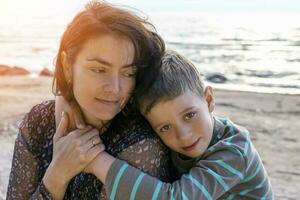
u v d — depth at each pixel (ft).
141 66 6.24
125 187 6.06
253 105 28.96
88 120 6.54
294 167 19.63
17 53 57.00
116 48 5.98
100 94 6.12
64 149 6.35
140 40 6.12
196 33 69.51
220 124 7.16
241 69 43.70
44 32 76.33
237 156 6.60
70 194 6.63
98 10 6.11
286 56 50.01
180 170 6.99
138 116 6.73
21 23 88.94
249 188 6.93
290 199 16.57
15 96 32.55
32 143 7.17
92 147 6.32
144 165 6.29
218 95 31.96
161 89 6.51
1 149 21.33
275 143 22.53
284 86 35.88
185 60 6.96
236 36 66.23
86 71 6.09
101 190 6.38
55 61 6.57
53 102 7.15
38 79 39.60
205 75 41.37
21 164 7.17
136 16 6.18
